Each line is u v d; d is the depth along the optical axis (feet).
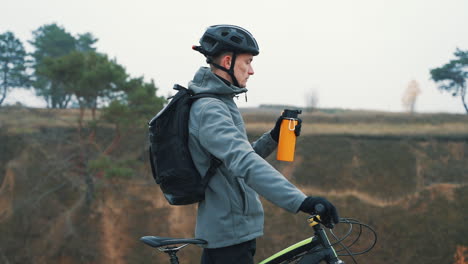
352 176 96.48
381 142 108.99
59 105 87.40
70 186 81.46
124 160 75.87
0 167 85.20
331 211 4.42
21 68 113.70
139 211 79.66
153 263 73.00
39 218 75.77
